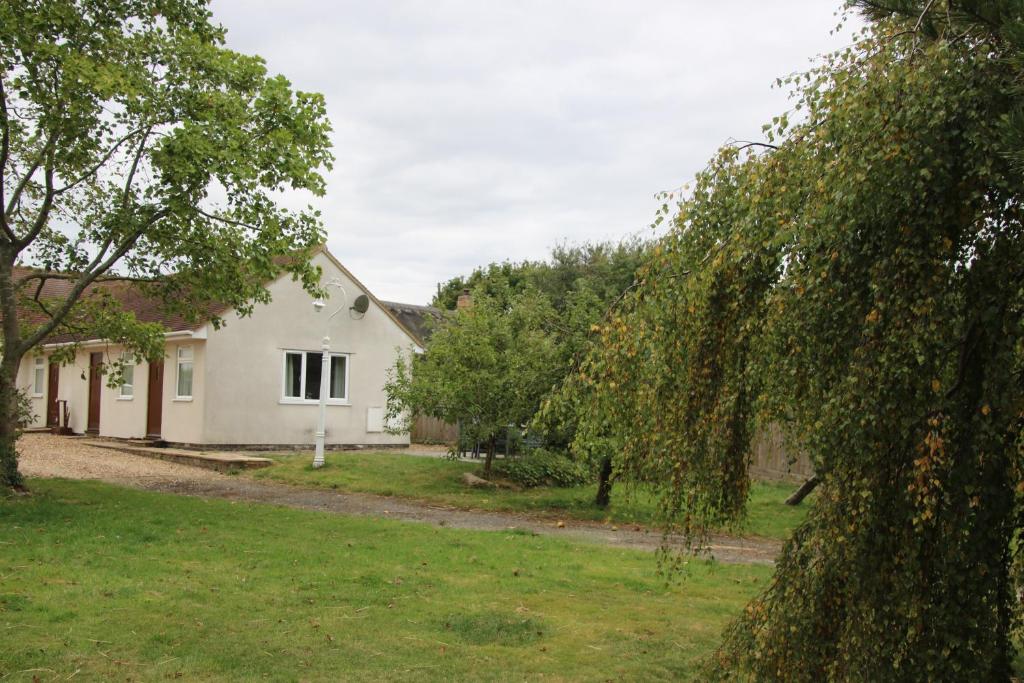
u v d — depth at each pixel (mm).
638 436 4586
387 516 13008
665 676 5816
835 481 3824
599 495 14953
